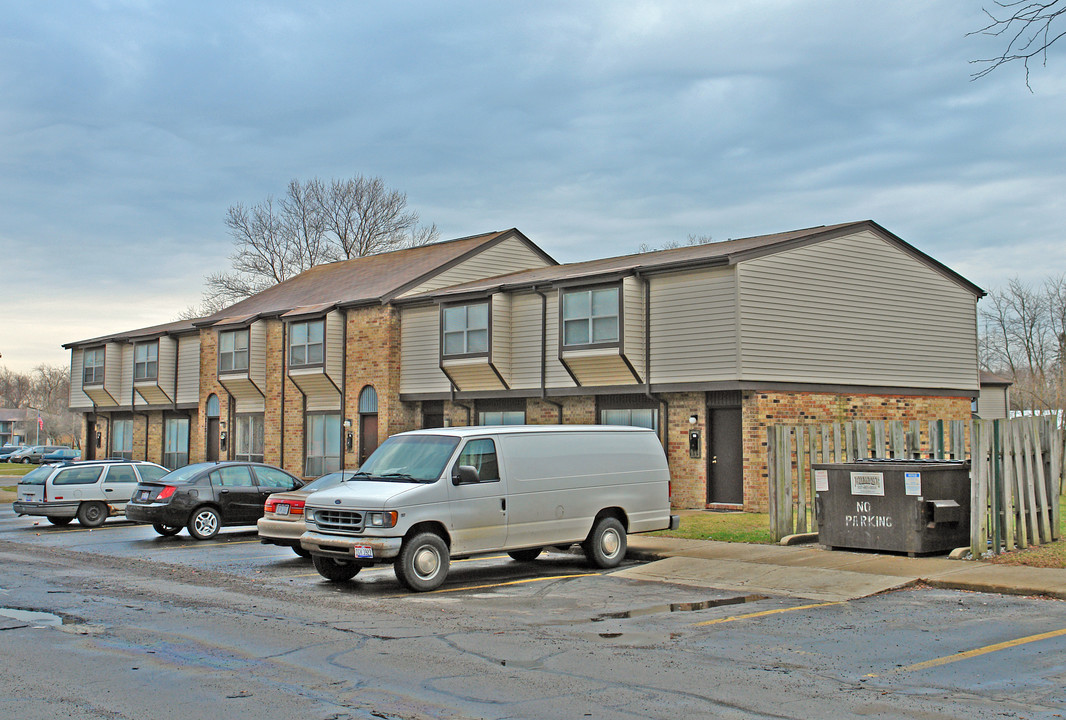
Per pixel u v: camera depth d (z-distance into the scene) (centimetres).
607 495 1401
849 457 1598
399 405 2906
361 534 1181
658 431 2289
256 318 3353
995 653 801
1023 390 5366
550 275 2642
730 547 1498
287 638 880
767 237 2559
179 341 3872
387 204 5988
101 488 2141
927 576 1168
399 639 877
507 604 1089
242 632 909
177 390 3853
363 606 1075
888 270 2481
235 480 1888
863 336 2397
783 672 743
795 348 2228
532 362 2558
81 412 4434
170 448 3909
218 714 626
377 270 3522
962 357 2655
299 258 5922
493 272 3216
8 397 15862
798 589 1154
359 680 718
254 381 3338
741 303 2125
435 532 1224
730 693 679
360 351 3003
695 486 2203
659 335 2270
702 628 930
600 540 1385
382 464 1304
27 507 2105
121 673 739
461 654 811
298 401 3222
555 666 766
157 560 1523
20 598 1120
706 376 2170
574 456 1373
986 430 1286
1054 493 1409
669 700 661
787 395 2194
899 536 1322
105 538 1881
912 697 666
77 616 996
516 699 664
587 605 1078
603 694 677
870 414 2388
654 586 1220
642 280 2303
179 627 934
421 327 2869
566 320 2400
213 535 1844
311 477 3162
